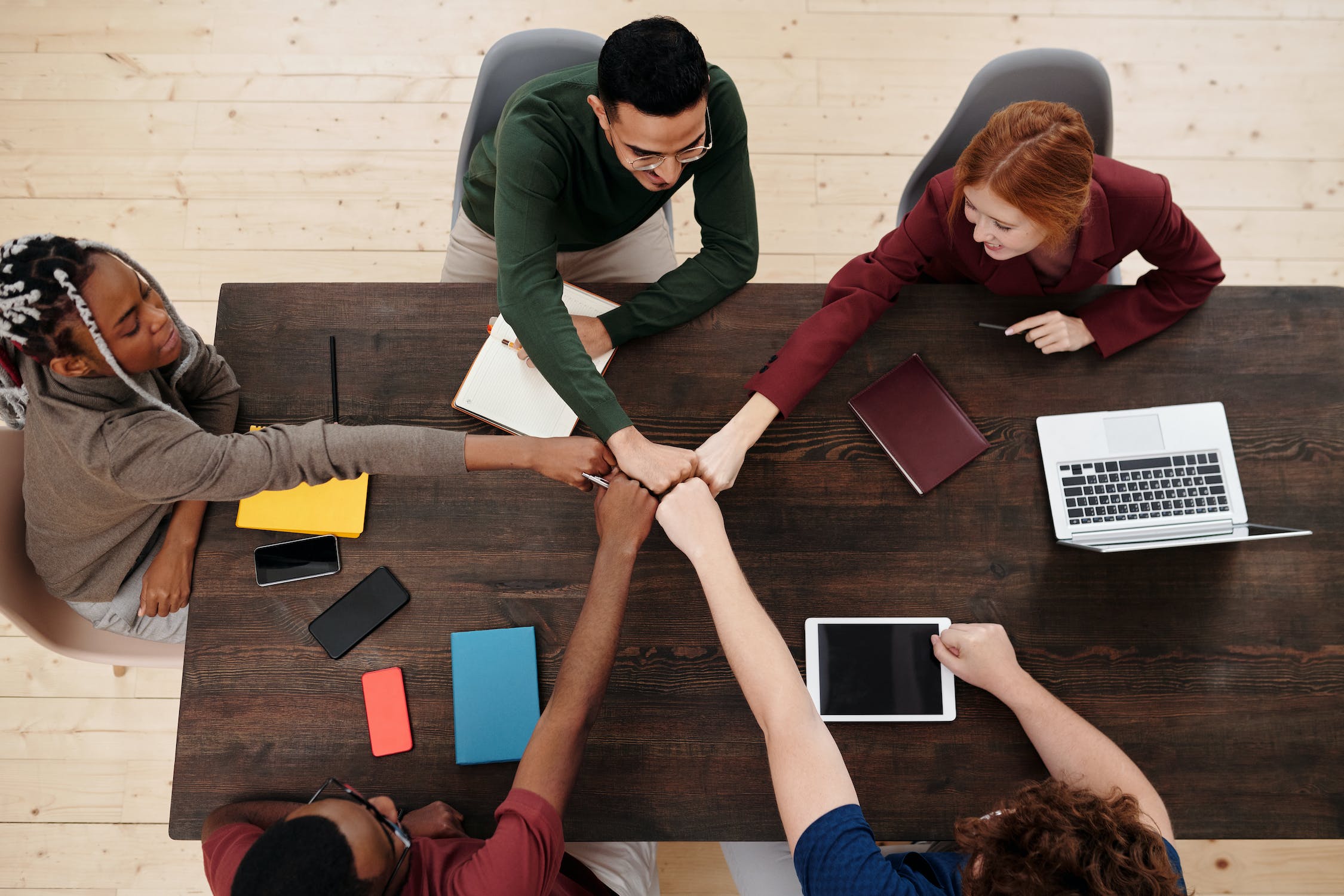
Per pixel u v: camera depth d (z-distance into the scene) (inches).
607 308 58.3
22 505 56.0
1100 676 52.2
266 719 50.7
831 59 98.2
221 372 53.8
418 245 94.1
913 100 97.7
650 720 50.9
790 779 40.8
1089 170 46.8
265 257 93.3
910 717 50.8
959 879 42.8
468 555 53.2
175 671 83.0
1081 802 37.6
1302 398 56.3
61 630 59.4
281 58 96.5
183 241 93.2
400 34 97.3
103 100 95.0
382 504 53.7
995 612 53.1
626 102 45.6
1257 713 51.7
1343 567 53.7
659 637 52.2
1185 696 51.9
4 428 55.0
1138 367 56.8
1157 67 97.9
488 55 61.7
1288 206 95.3
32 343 42.4
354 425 55.5
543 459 51.1
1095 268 55.5
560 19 97.9
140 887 78.2
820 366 54.7
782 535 54.1
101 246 43.7
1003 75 61.2
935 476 54.6
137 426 46.8
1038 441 55.7
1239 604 53.2
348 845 38.8
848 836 38.9
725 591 46.8
